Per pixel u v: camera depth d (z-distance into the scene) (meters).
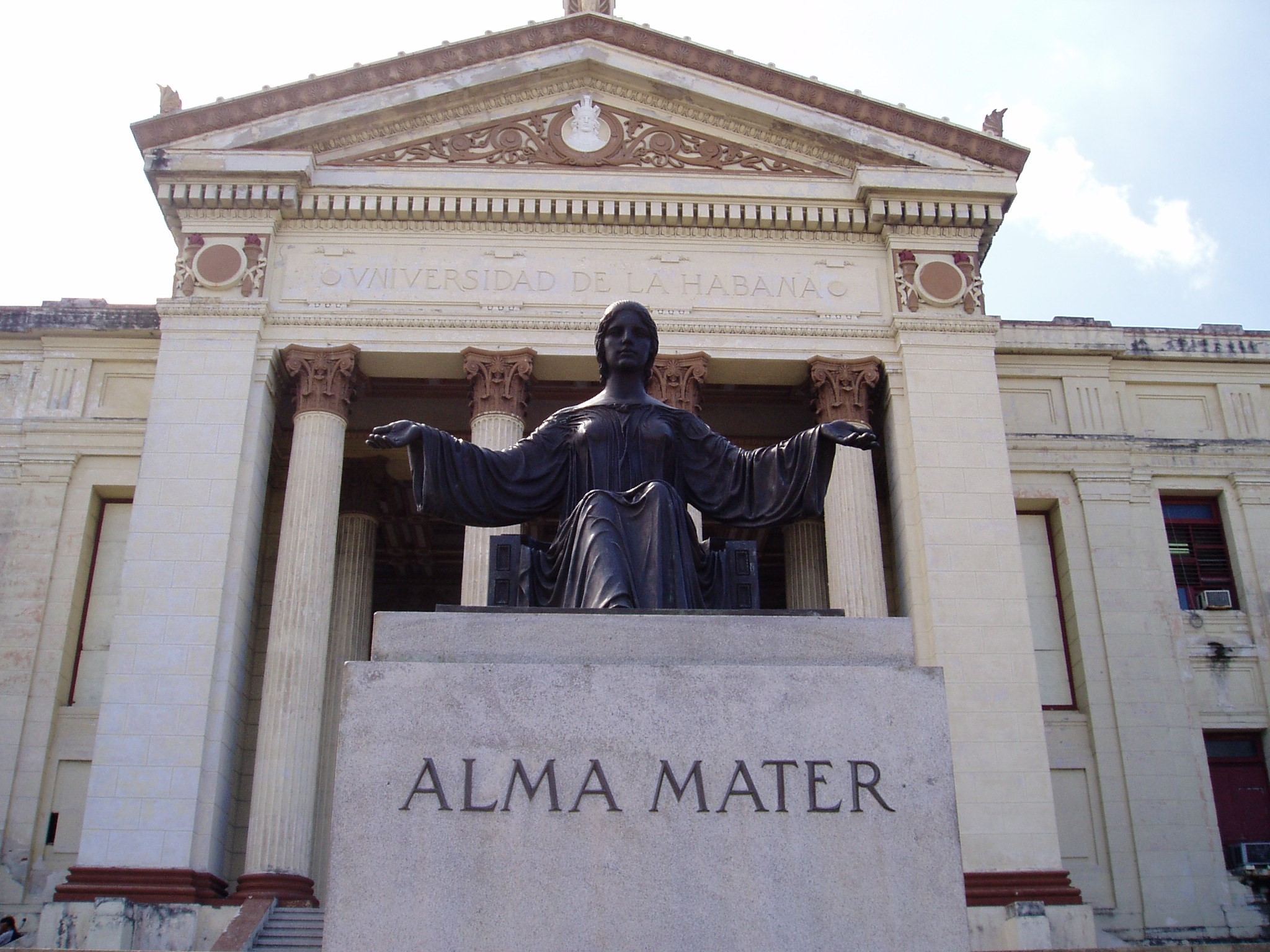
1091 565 28.95
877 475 28.77
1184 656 28.58
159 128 26.59
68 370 29.17
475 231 27.14
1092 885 26.34
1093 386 30.72
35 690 26.34
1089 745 27.59
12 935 22.69
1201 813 27.03
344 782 5.61
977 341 26.36
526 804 5.59
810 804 5.66
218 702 22.73
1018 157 27.42
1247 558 29.78
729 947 5.42
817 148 27.83
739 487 7.46
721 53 27.80
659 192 27.17
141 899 20.98
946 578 24.27
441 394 28.72
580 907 5.45
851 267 27.27
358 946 5.35
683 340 26.38
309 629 23.58
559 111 28.27
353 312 26.09
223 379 25.19
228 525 23.95
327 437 25.14
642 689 5.82
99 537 28.39
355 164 27.25
